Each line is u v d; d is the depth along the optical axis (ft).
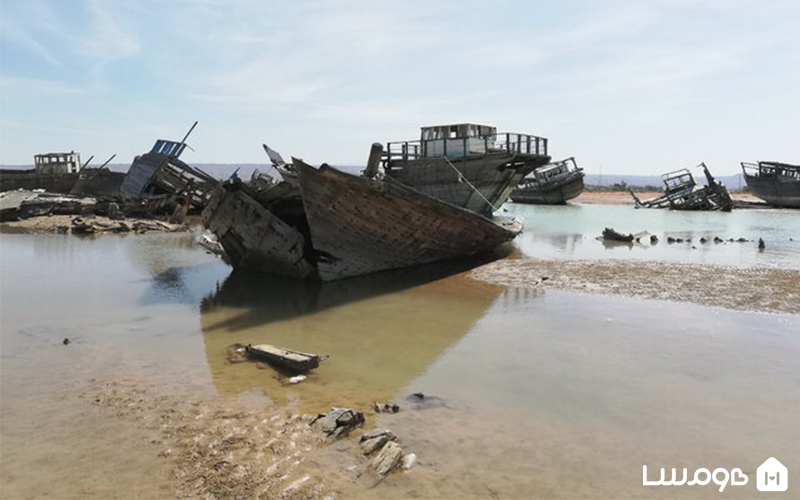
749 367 28.99
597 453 20.16
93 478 18.38
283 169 67.31
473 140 71.15
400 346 33.58
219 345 34.14
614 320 38.47
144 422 22.67
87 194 158.81
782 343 32.96
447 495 17.29
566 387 26.58
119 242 88.07
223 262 68.80
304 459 19.47
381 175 51.47
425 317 40.60
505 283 52.13
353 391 26.35
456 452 20.15
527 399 25.17
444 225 58.03
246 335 36.45
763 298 44.06
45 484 18.02
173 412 23.68
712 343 33.04
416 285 52.29
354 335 36.19
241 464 19.12
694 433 21.75
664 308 41.65
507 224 79.25
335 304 45.42
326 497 17.07
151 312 42.88
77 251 77.36
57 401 24.97
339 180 47.80
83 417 23.20
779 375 27.84
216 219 60.44
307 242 57.88
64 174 163.43
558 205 198.90
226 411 23.79
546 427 22.30
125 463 19.34
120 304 45.52
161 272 61.21
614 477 18.51
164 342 34.73
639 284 50.19
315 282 54.80
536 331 36.19
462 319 39.81
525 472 18.79
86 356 31.65
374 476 18.31
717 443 20.93
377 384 27.27
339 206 50.47
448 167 66.80
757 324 37.09
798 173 171.73
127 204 123.44
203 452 20.04
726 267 58.95
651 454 20.10
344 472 18.58
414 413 23.67
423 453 20.04
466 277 55.47
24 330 37.09
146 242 88.43
